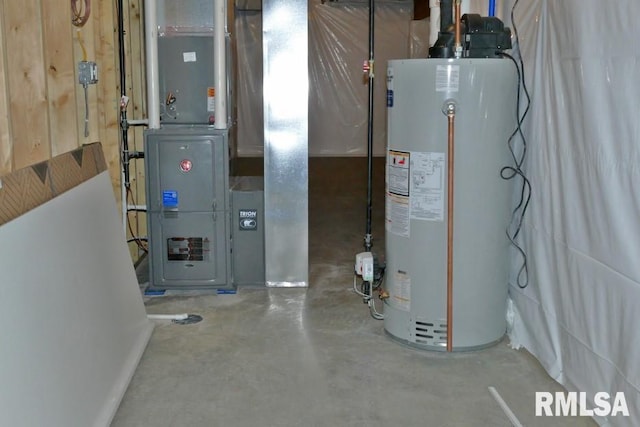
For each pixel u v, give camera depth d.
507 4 3.38
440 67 2.99
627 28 2.29
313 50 10.26
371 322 3.68
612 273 2.44
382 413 2.69
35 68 3.06
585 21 2.57
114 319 3.00
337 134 10.57
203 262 4.16
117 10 4.22
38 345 2.19
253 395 2.83
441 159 3.07
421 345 3.29
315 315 3.79
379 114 10.51
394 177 3.23
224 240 4.14
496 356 3.23
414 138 3.10
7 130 2.75
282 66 4.01
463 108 3.02
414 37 9.45
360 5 10.10
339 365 3.13
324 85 10.38
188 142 4.02
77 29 3.62
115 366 2.87
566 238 2.81
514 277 3.40
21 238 2.21
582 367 2.71
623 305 2.38
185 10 4.15
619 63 2.35
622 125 2.34
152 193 4.07
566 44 2.75
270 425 2.59
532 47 3.11
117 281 3.16
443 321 3.24
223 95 3.99
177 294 4.14
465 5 3.50
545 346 3.06
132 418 2.64
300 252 4.25
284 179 4.14
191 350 3.29
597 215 2.53
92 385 2.57
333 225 6.15
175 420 2.63
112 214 3.29
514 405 2.74
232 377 3.00
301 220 4.20
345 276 4.56
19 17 3.01
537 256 3.11
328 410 2.71
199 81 4.12
